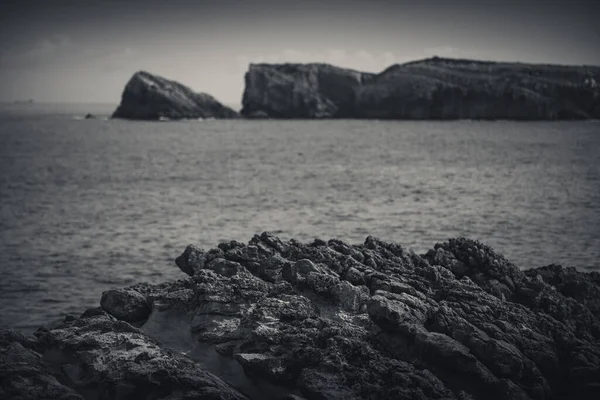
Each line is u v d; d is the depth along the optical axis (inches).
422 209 1688.0
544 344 471.2
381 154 3737.7
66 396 392.5
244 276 530.3
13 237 1332.4
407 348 445.1
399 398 393.4
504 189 2106.3
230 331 466.9
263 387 426.3
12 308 875.4
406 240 1321.4
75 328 474.3
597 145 4335.6
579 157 3412.9
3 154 3698.3
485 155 3602.4
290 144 4697.3
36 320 831.1
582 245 1251.8
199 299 498.3
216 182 2348.7
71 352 450.3
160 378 404.2
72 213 1643.7
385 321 449.7
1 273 1040.8
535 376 448.1
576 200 1850.4
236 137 5561.0
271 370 416.8
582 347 477.7
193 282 521.7
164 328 489.7
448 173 2642.7
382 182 2313.0
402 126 7357.3
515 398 420.8
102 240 1305.4
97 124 7785.4
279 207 1734.7
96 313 512.4
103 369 424.5
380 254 576.7
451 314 472.1
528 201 1831.9
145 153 3860.7
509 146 4296.3
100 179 2466.8
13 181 2397.9
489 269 559.8
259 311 466.9
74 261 1125.1
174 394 394.6
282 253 573.9
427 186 2191.2
